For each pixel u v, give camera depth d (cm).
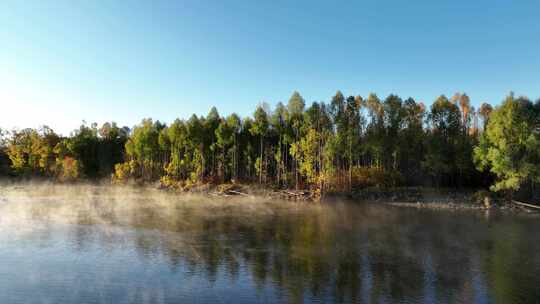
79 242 2662
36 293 1703
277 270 2077
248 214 4197
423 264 2217
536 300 1683
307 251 2497
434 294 1742
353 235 3034
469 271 2088
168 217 3900
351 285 1848
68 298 1648
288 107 7706
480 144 5122
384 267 2152
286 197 6203
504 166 4681
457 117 6575
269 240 2823
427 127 6912
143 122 9994
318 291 1766
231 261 2242
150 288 1781
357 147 6519
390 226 3462
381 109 7050
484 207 4878
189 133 8112
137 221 3603
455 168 6325
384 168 6681
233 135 7944
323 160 6556
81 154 10119
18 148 9369
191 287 1800
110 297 1666
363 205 5194
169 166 8312
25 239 2720
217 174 8169
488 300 1680
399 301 1656
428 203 5262
